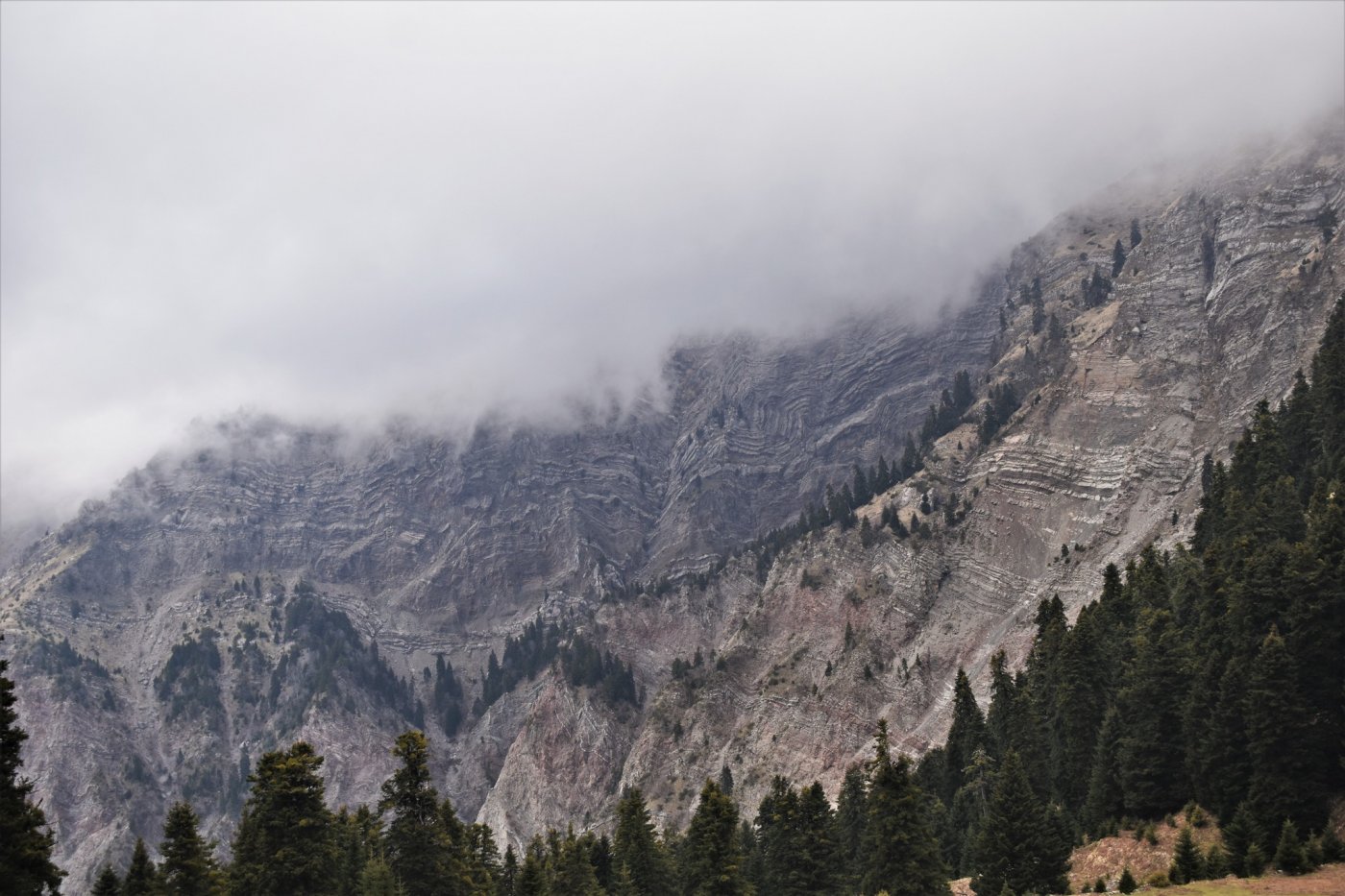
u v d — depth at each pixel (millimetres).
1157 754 104812
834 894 107062
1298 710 90500
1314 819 89875
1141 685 108438
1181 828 98750
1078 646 121375
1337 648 92812
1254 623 99812
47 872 75062
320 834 93562
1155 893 81375
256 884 89875
